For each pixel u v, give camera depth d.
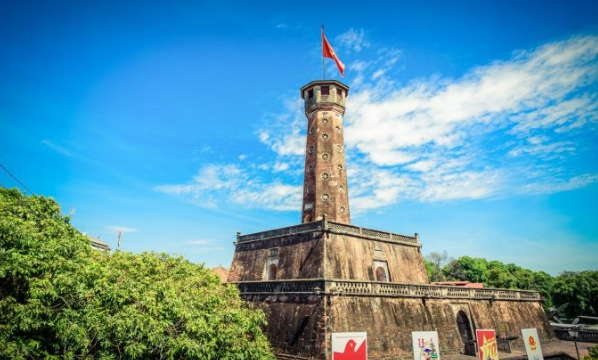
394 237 38.72
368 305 28.48
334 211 38.38
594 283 55.34
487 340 22.84
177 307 17.00
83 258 17.42
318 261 30.89
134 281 17.58
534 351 25.27
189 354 15.86
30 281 14.51
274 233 36.62
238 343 18.52
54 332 15.03
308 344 26.14
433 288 33.22
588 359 23.67
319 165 40.38
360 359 18.53
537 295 42.41
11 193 20.73
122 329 14.91
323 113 42.84
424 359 20.59
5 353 13.02
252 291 33.22
